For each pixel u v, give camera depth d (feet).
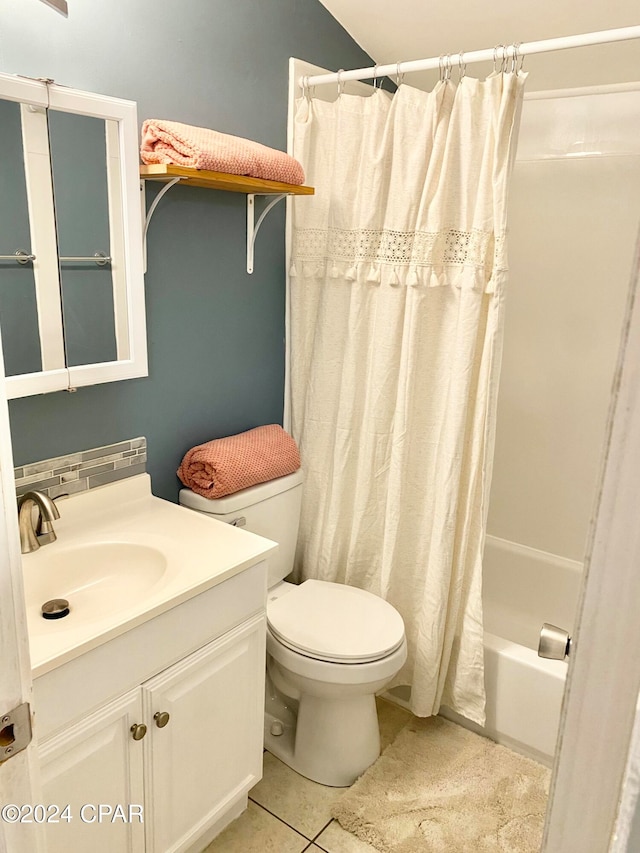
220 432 7.05
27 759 2.20
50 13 4.77
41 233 4.81
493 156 5.95
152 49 5.52
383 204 6.65
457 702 7.04
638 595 1.35
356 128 6.66
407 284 6.48
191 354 6.53
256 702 5.73
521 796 6.29
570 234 8.16
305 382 7.63
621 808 1.43
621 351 1.27
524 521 9.16
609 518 1.35
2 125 4.47
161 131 5.31
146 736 4.70
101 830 4.54
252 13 6.31
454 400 6.40
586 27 6.47
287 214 7.27
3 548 1.98
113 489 5.96
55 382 5.03
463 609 6.97
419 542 7.13
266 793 6.37
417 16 6.86
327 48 7.27
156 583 4.91
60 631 4.15
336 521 7.45
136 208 5.27
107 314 5.31
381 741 7.02
